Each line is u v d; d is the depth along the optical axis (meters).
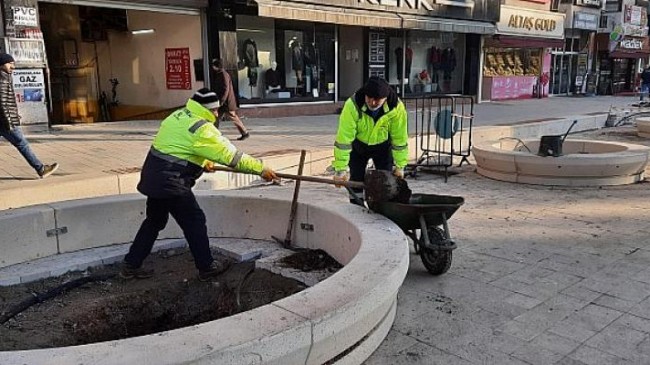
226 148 3.86
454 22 18.61
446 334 3.43
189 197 4.13
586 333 3.43
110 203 4.87
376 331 3.22
